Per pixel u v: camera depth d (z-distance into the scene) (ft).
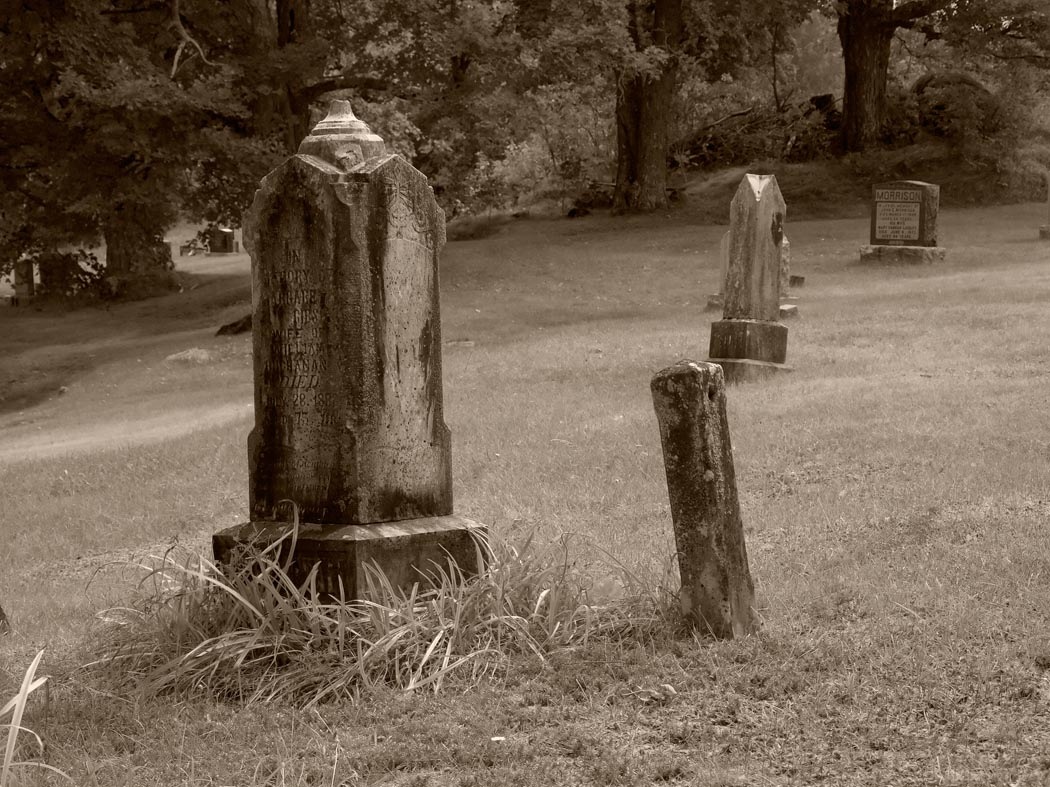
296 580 18.98
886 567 21.67
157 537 33.86
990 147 145.48
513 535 26.86
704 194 150.61
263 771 14.47
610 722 15.16
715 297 78.89
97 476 44.14
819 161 154.30
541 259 114.73
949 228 119.75
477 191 147.13
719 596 17.84
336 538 18.63
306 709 16.22
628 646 17.87
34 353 99.66
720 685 15.94
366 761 14.48
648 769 13.61
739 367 49.11
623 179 149.59
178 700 17.28
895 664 16.16
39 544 34.55
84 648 20.53
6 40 82.58
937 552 22.24
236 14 96.27
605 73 118.73
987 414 36.47
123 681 18.13
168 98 81.92
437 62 97.50
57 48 82.07
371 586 18.01
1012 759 13.19
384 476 19.33
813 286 88.22
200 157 88.84
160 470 43.50
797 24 150.41
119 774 14.73
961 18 139.44
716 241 121.90
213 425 53.06
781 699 15.40
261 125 95.50
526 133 108.58
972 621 17.71
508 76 96.43
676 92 161.68
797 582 21.08
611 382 51.65
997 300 68.18
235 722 16.12
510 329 79.61
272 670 17.60
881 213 98.43
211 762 14.79
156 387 76.18
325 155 19.44
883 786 12.84
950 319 61.98
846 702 15.12
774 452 34.45
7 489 43.70
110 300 126.31
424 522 19.61
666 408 17.92
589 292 96.84
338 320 18.93
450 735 14.99
